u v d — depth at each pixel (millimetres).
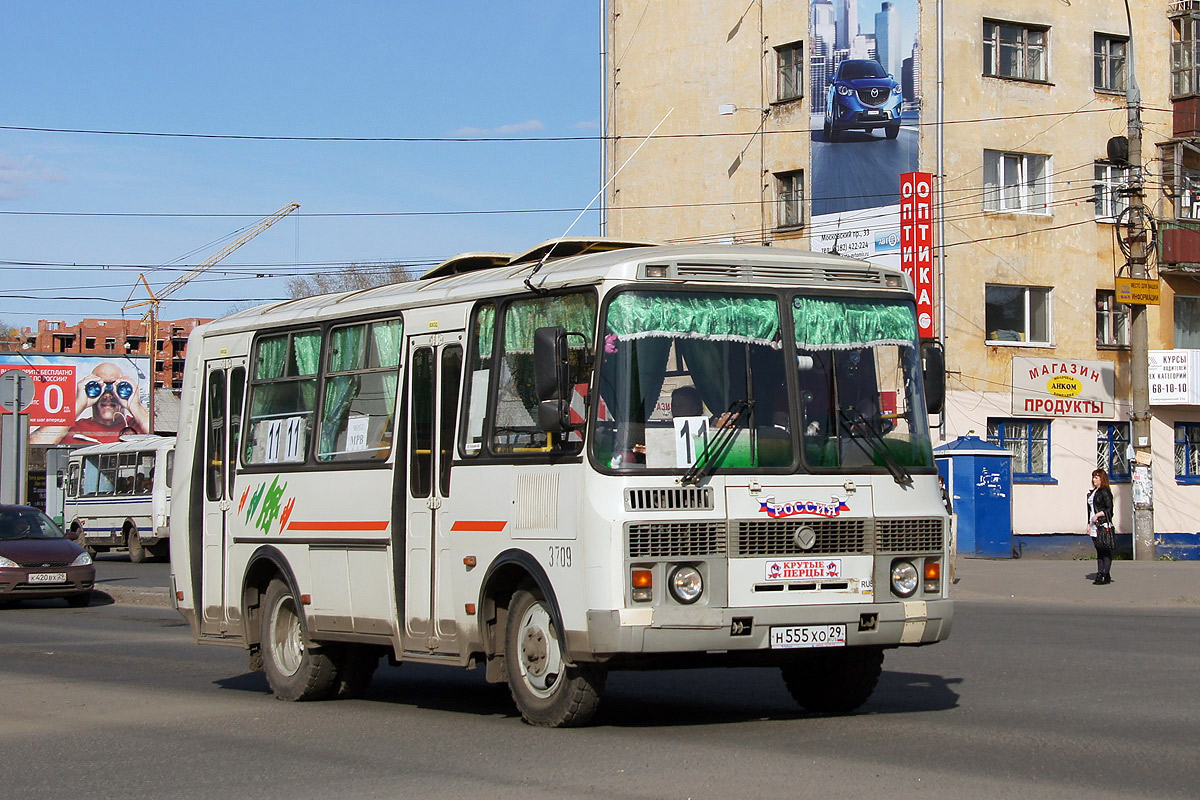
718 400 8859
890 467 9188
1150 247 37906
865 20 36688
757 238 38719
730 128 39438
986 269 36094
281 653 11844
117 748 9156
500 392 9609
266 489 12008
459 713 10500
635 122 41656
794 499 8844
